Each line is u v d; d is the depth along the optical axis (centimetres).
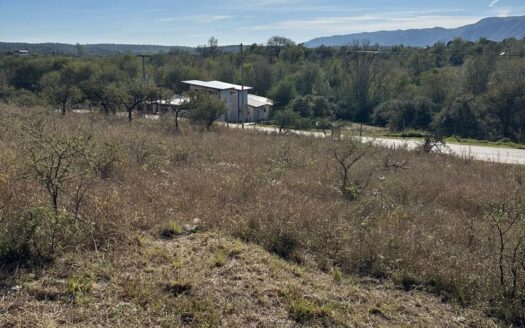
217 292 352
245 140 1576
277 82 4747
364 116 4462
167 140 1209
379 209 646
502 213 468
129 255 394
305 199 639
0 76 3756
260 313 331
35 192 470
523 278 399
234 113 3700
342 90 4588
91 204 466
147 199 574
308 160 1096
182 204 565
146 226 480
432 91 4081
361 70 4544
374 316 348
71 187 507
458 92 3844
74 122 1420
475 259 450
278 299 352
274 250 468
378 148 1659
